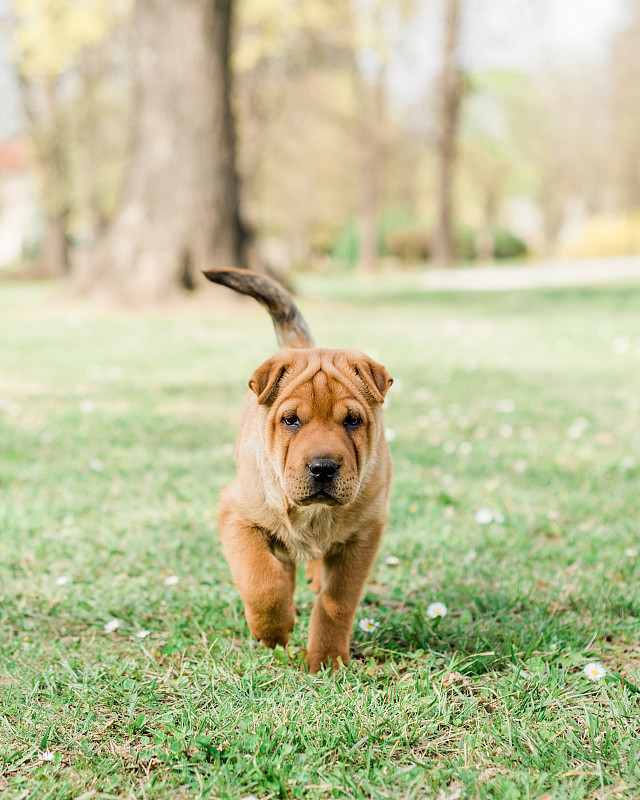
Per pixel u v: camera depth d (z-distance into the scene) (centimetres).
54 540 438
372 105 3628
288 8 2427
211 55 1523
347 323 1491
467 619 349
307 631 344
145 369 990
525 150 5200
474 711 268
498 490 540
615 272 3136
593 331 1408
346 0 2531
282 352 330
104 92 3341
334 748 247
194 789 229
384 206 4647
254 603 305
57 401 807
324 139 4116
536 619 345
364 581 319
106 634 341
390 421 741
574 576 395
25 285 3025
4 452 612
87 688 284
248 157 3003
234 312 1523
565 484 548
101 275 1588
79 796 224
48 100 3167
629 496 521
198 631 338
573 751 242
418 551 428
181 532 452
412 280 3044
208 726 258
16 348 1142
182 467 582
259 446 317
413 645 327
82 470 572
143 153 1570
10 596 370
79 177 3662
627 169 4784
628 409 792
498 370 1016
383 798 223
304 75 3017
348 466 290
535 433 698
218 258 1580
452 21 3009
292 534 312
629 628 333
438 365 1051
